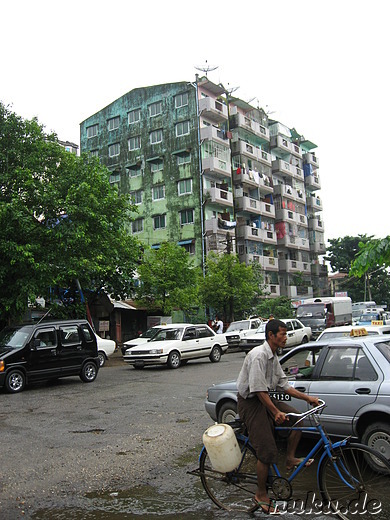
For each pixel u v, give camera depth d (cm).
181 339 1845
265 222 4962
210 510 477
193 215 4203
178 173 4338
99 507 494
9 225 1688
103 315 2709
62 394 1232
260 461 447
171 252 2916
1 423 897
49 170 1944
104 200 1980
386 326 1062
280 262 5166
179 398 1120
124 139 4706
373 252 627
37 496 527
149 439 754
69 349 1408
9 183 1833
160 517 463
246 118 4791
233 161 4684
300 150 5891
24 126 1928
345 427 598
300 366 686
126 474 595
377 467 417
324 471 442
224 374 1540
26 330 1352
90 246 1923
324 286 6038
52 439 766
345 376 621
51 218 1806
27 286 1695
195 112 4334
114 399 1134
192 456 668
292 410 471
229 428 466
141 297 2892
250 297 3494
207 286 3428
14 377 1273
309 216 6016
